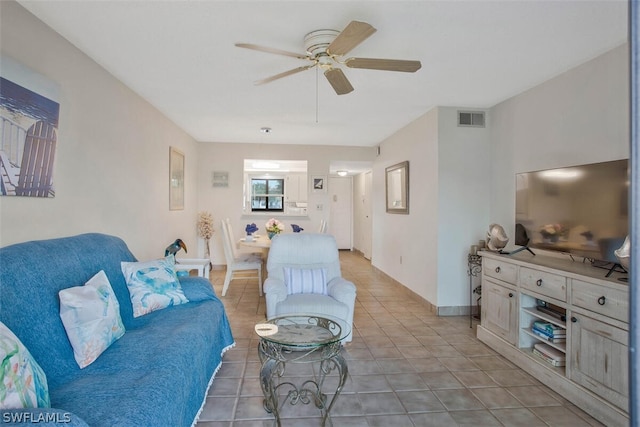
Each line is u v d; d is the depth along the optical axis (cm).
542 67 280
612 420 192
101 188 283
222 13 206
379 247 609
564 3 194
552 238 263
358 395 227
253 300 441
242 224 630
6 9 187
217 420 200
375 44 242
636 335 45
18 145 191
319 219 645
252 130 521
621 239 208
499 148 376
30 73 200
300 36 232
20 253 164
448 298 390
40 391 120
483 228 393
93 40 238
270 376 195
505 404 218
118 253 246
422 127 427
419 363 273
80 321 167
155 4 197
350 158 647
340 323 238
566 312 225
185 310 241
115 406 129
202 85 326
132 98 340
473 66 279
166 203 443
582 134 274
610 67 251
